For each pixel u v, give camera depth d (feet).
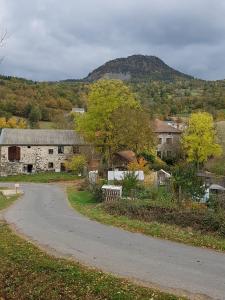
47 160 249.14
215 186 136.56
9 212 106.52
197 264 55.47
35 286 48.57
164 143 261.44
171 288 46.37
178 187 102.06
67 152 251.60
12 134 248.11
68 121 374.22
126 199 106.63
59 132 256.93
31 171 247.50
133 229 79.05
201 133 231.09
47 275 50.62
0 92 447.01
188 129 237.45
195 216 78.23
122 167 207.10
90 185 161.27
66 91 533.14
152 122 249.75
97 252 62.54
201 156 230.89
